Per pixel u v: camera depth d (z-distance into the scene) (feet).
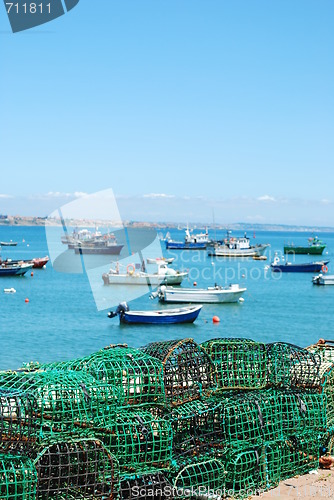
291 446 36.52
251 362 37.32
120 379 30.89
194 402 33.83
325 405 37.86
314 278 268.41
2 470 25.55
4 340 123.65
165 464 30.50
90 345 121.49
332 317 168.14
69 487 26.94
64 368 32.86
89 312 168.45
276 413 35.22
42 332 134.62
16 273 276.82
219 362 36.76
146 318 147.74
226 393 36.09
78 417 28.35
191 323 153.69
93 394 29.12
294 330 146.20
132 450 29.40
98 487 28.25
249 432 33.78
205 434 32.81
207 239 527.40
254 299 211.20
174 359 35.09
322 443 38.50
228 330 145.59
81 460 27.99
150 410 32.37
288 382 37.81
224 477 32.48
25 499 25.64
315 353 40.81
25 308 174.60
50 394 28.12
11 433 26.43
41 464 27.27
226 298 197.57
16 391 27.58
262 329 147.43
